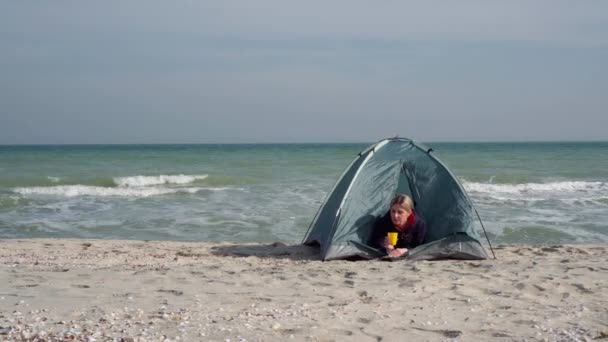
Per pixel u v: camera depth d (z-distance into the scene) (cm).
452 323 479
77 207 1606
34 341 402
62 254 885
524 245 1024
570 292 604
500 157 4138
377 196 889
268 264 800
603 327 468
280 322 471
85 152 5200
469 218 848
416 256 823
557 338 435
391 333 448
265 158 3922
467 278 672
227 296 574
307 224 1328
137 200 1753
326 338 430
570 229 1282
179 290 600
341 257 828
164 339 415
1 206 1612
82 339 409
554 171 2852
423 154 927
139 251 924
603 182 2272
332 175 2534
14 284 618
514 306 542
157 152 5238
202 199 1762
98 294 575
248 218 1405
